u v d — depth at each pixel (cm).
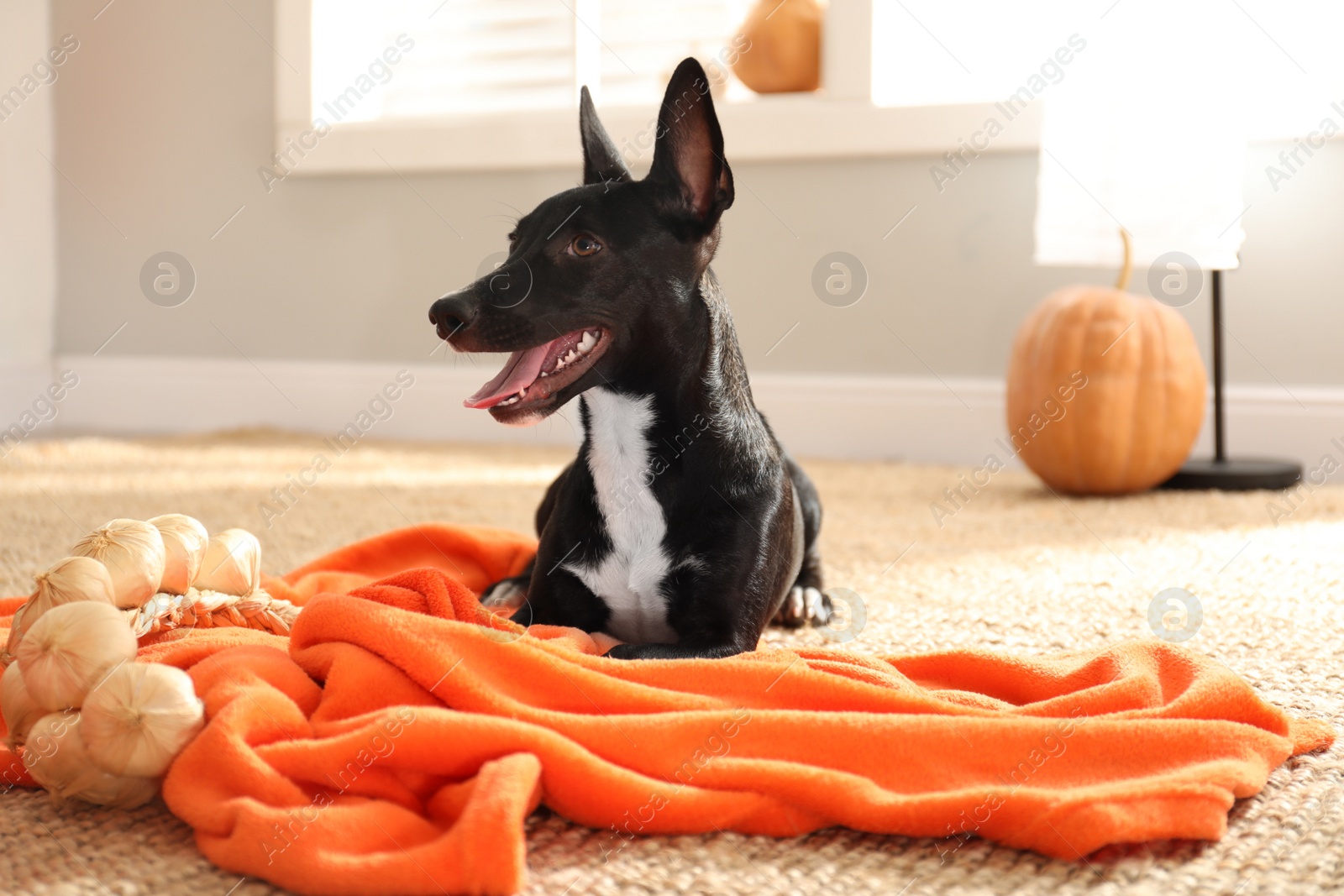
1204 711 143
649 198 186
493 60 493
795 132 429
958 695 155
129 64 511
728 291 448
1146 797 122
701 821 125
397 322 493
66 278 529
